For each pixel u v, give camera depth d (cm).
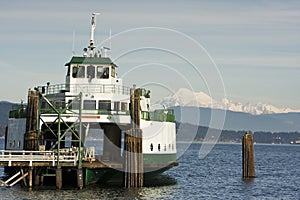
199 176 8369
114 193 5181
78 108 5847
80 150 5300
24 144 5716
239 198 5800
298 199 5922
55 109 5438
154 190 5725
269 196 6069
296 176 8988
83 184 5475
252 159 7681
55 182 5744
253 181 7531
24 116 6322
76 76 6138
